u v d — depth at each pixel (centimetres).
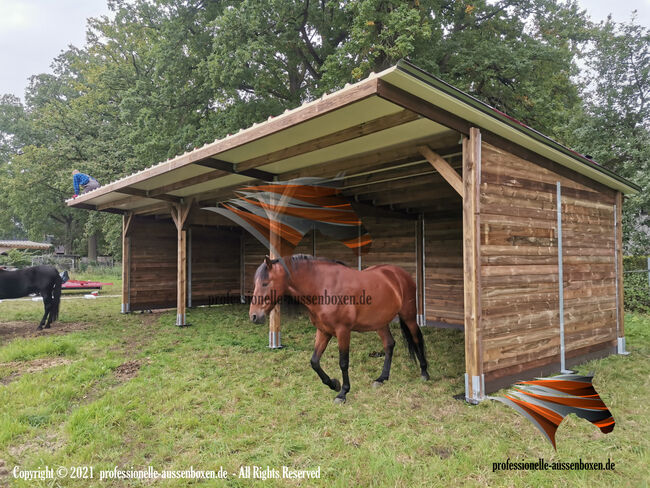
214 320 855
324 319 358
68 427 319
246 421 333
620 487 233
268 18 1301
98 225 2200
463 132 369
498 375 388
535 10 1479
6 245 2273
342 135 396
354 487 237
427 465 261
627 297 970
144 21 1828
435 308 799
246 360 523
